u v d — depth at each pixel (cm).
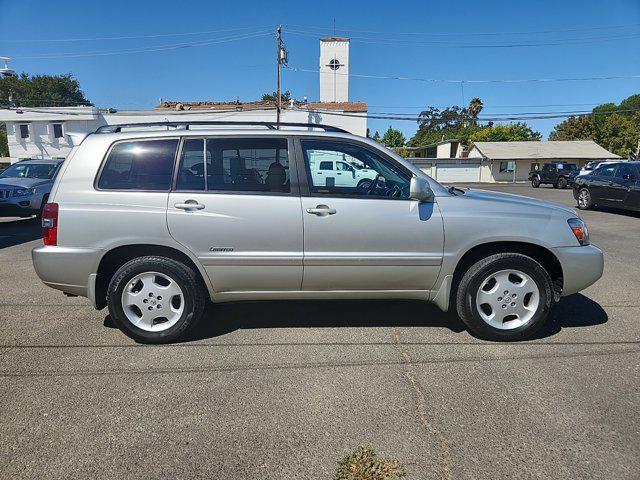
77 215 372
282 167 383
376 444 258
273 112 2939
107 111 3303
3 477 232
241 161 384
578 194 1454
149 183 379
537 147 4741
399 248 382
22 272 642
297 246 378
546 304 388
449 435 266
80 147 384
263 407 295
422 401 302
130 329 387
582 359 361
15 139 3462
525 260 384
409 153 6969
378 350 379
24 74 6994
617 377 331
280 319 449
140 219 372
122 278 378
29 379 331
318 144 388
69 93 7362
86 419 282
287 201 377
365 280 387
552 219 390
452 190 425
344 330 422
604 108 7606
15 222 1198
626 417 282
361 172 389
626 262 705
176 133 385
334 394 311
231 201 374
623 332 417
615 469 237
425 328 426
